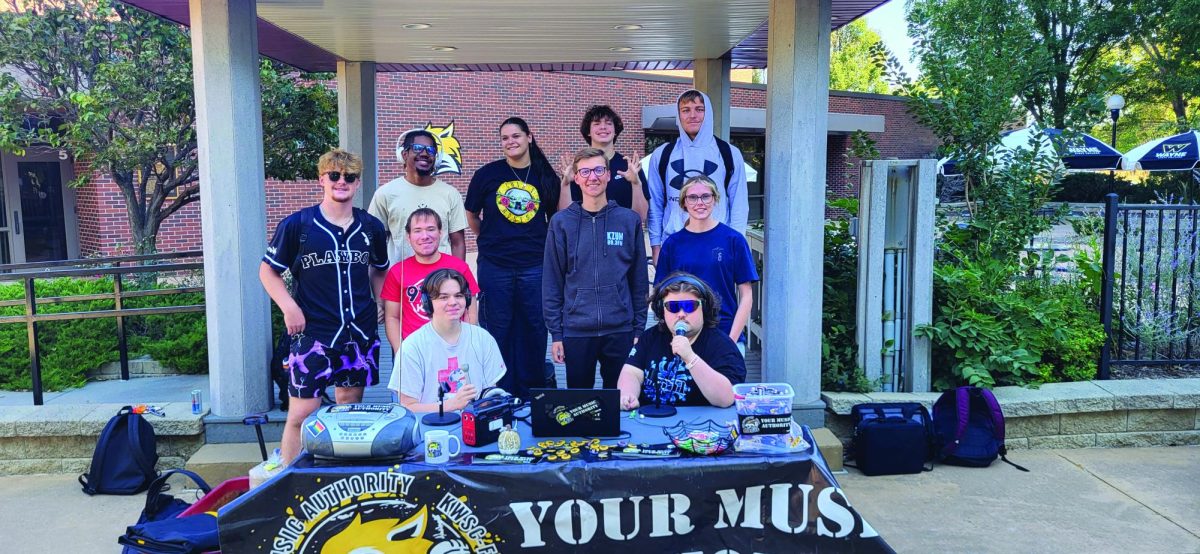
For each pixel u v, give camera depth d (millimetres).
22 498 4438
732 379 3404
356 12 6082
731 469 2779
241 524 2699
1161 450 5148
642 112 19203
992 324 5316
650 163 5062
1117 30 24812
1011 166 6309
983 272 5789
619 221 4156
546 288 4230
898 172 5184
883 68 6730
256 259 4680
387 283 4152
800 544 2811
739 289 4188
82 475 4566
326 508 2713
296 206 14820
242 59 4512
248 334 4660
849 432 5059
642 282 4238
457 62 8742
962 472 4762
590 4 5930
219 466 4438
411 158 4746
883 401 4969
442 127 16672
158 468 4707
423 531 2742
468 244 16094
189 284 7652
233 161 4516
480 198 4836
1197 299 6109
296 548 2719
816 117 4703
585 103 18438
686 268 4172
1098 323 5734
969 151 6418
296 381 3896
